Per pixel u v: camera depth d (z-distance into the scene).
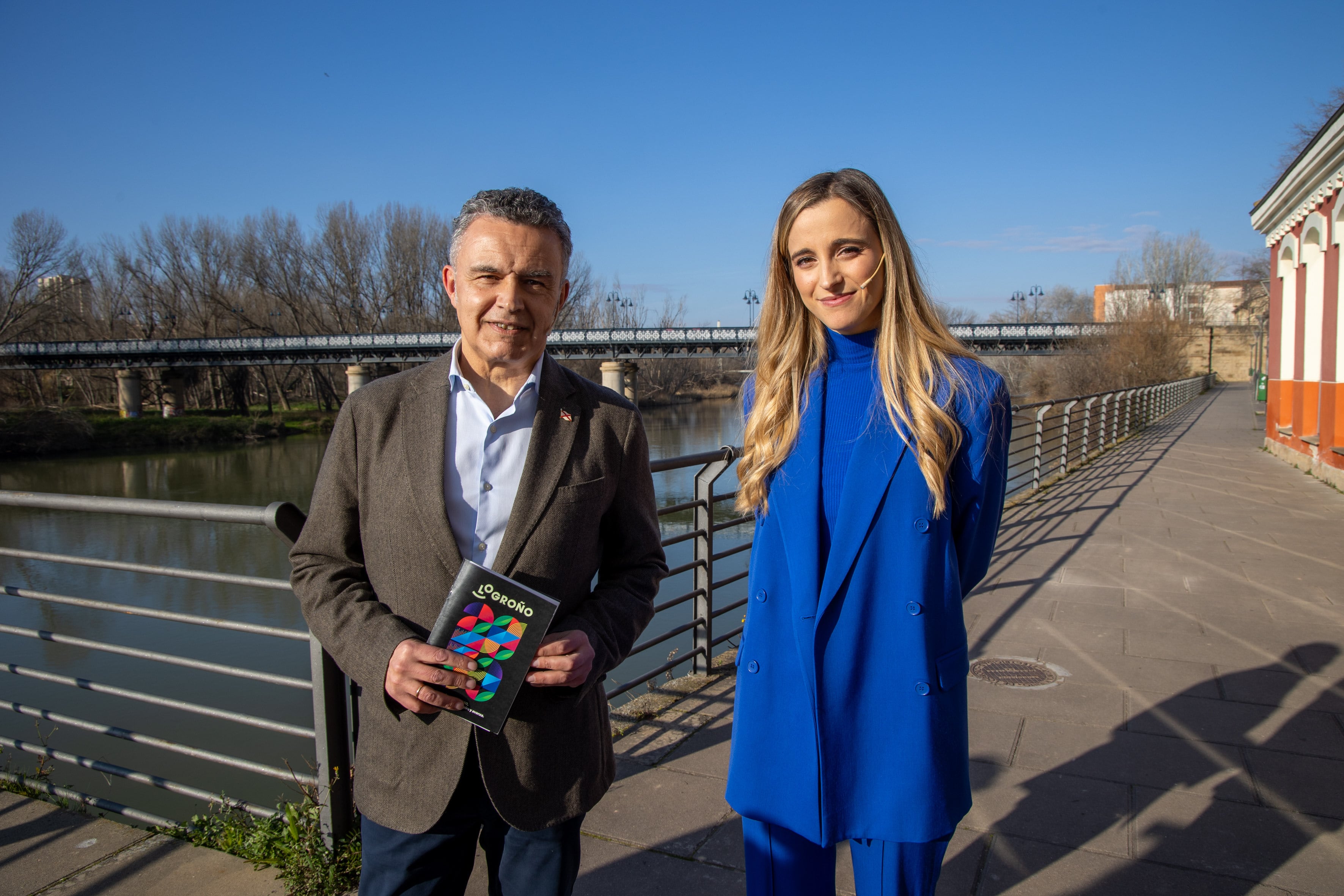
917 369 1.50
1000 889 2.27
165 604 11.55
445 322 63.34
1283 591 5.27
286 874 2.30
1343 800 2.71
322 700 2.27
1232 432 17.78
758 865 1.62
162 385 58.66
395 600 1.46
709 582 3.85
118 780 6.03
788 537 1.56
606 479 1.56
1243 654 4.12
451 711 1.36
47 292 54.06
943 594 1.51
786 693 1.57
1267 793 2.76
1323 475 10.20
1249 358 63.66
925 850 1.50
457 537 1.47
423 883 1.52
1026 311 95.81
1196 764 2.97
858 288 1.54
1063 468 11.19
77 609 11.10
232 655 9.00
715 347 51.25
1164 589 5.38
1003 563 6.21
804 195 1.55
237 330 63.53
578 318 61.12
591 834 2.54
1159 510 8.35
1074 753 3.07
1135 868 2.36
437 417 1.47
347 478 1.51
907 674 1.48
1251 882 2.29
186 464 37.19
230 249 64.12
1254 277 65.75
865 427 1.53
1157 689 3.69
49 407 41.00
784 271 1.65
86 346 53.75
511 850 1.54
